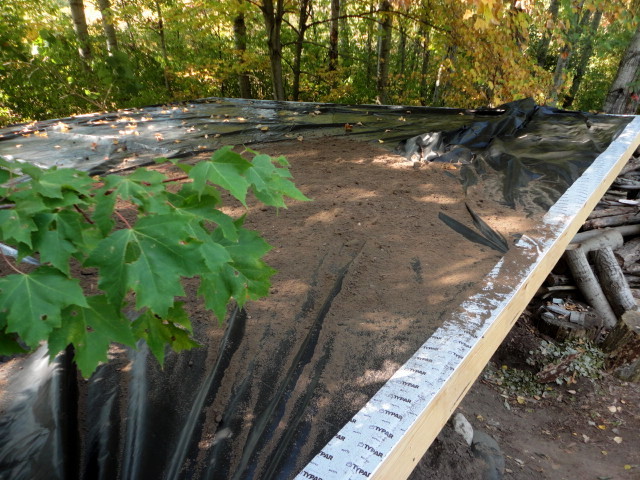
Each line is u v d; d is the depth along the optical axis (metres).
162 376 1.85
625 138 4.72
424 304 2.28
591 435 4.10
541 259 2.69
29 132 5.51
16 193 0.87
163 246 0.87
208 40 14.02
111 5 11.32
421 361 1.89
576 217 3.26
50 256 0.85
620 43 9.23
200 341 2.04
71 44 10.22
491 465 3.33
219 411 1.70
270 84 14.90
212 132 5.43
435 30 11.37
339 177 3.93
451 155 4.39
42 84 10.02
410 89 15.44
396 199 3.49
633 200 5.82
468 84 10.44
